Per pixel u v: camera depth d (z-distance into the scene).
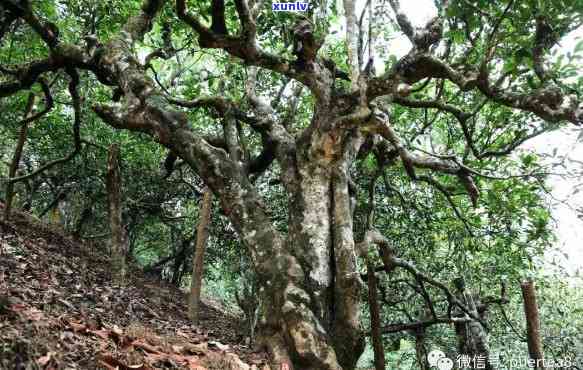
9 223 8.88
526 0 4.29
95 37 6.77
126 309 6.45
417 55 5.09
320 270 5.04
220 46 5.26
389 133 5.07
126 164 12.16
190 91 8.61
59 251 9.16
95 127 11.23
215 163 5.19
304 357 4.34
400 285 9.65
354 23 5.74
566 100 4.73
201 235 8.08
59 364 3.10
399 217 8.91
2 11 6.80
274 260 4.80
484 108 7.66
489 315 10.23
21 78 7.18
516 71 4.85
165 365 4.03
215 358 4.66
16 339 2.99
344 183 5.52
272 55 5.36
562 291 10.84
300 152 5.71
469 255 9.29
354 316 4.83
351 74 5.49
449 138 8.26
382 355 4.41
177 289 13.66
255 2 6.01
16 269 6.02
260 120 6.60
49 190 14.66
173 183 13.07
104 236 14.14
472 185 6.43
